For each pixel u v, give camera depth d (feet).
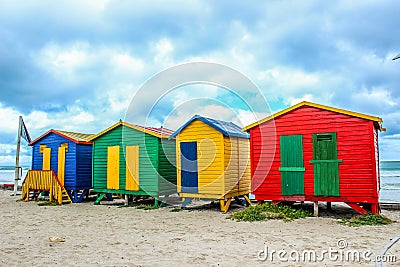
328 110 34.63
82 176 51.01
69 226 31.89
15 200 54.08
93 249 23.26
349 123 33.76
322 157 34.65
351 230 28.53
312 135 35.22
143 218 35.94
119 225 32.17
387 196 78.84
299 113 35.96
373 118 32.55
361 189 32.96
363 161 32.99
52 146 54.13
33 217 37.32
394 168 201.16
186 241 25.39
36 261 20.52
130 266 19.33
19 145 63.72
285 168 36.06
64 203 49.47
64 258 21.12
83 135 56.34
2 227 31.60
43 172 51.34
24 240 26.23
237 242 24.86
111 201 51.65
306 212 36.11
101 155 48.60
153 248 23.40
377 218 31.81
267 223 31.83
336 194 33.83
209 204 45.21
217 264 19.54
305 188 35.19
